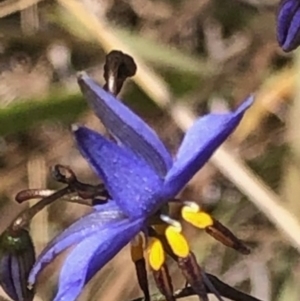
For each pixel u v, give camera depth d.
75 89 0.15
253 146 0.16
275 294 0.16
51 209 0.16
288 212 0.14
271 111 0.16
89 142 0.08
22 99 0.15
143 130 0.08
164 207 0.09
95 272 0.09
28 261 0.09
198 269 0.09
